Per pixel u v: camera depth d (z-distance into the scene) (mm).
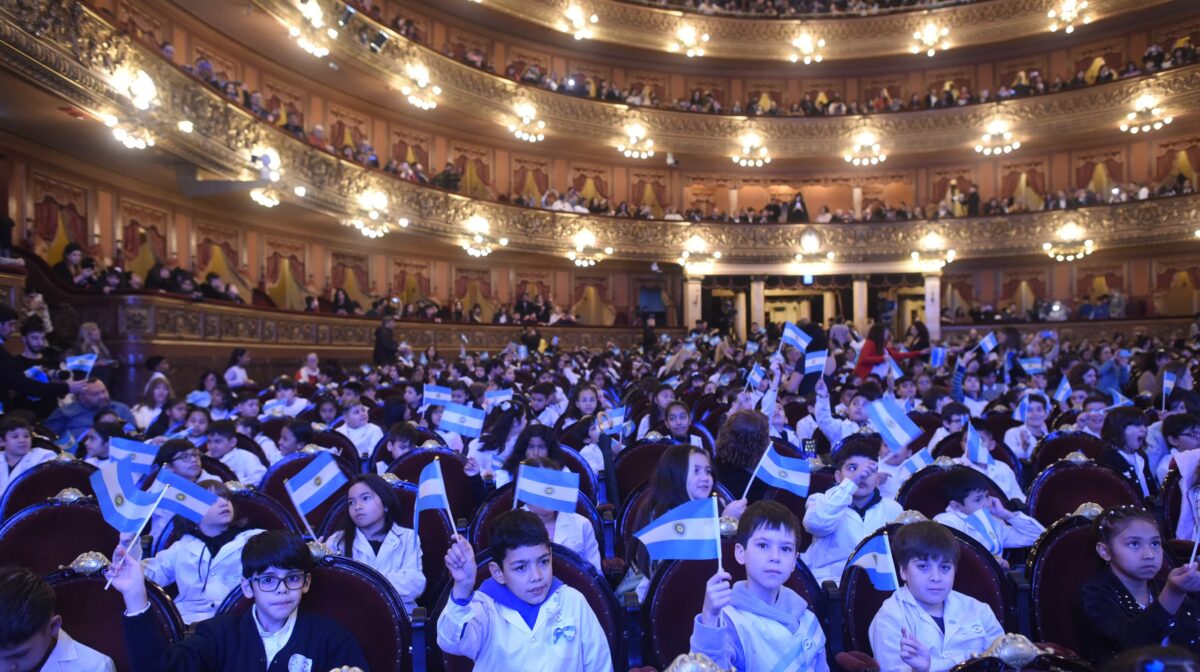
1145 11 28422
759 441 5766
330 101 24109
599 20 30203
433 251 28359
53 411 8570
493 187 29750
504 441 7703
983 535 4887
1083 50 30312
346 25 20828
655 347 26328
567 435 7965
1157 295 28797
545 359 21578
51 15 11422
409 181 23797
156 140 14133
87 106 12336
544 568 3422
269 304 21344
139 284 14438
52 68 11508
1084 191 28781
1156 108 26641
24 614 2928
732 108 32062
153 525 5430
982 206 30875
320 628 3363
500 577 3516
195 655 3201
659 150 30172
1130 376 13812
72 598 3549
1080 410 9469
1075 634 3838
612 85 32000
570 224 28781
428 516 5273
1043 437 7574
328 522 4992
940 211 30844
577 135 28828
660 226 30391
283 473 6508
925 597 3436
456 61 25203
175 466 5414
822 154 30750
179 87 14641
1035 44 30859
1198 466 5332
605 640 3535
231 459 7281
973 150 30719
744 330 32719
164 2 17656
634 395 11586
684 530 3434
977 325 29906
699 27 31469
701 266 30750
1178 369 8805
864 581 3895
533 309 29109
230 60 20234
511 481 5469
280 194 18500
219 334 16094
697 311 30828
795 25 31750
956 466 5793
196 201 19438
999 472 6219
